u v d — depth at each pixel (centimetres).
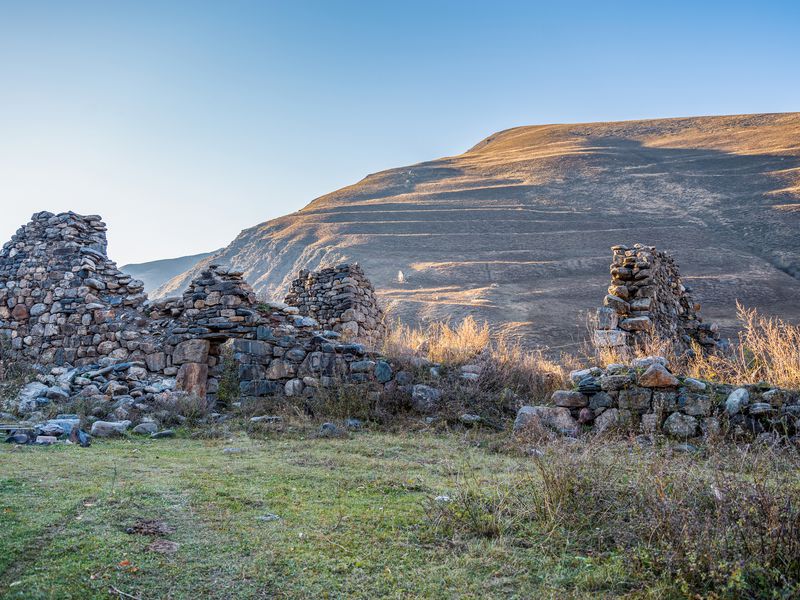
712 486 446
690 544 361
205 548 404
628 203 11838
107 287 1437
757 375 928
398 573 376
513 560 393
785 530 362
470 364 1148
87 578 350
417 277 7988
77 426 859
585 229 10200
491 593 353
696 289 6525
